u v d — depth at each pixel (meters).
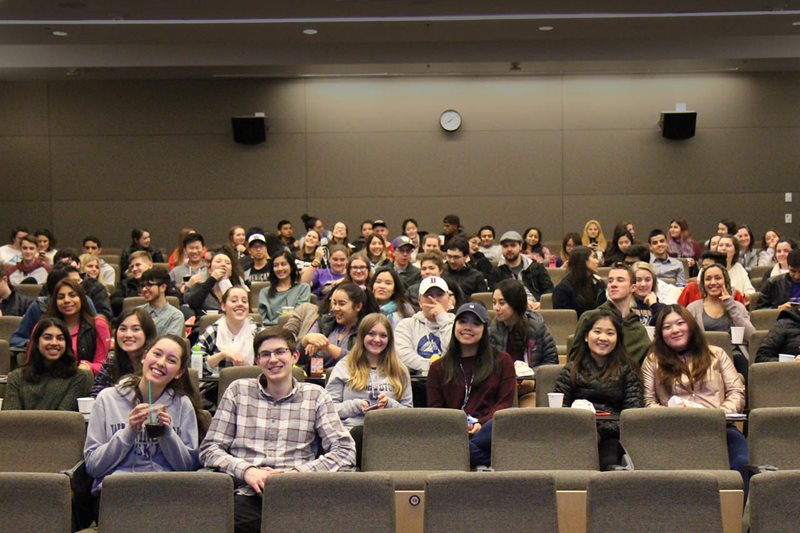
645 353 6.32
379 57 14.76
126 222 16.91
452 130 16.86
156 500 4.11
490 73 16.69
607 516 4.09
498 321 6.80
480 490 4.11
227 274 8.98
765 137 16.83
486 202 16.95
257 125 16.59
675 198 16.91
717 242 10.47
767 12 12.29
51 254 13.26
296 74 16.31
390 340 5.90
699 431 5.12
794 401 5.99
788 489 4.09
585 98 16.83
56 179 16.89
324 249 11.08
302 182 16.94
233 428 4.87
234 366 6.48
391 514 4.09
